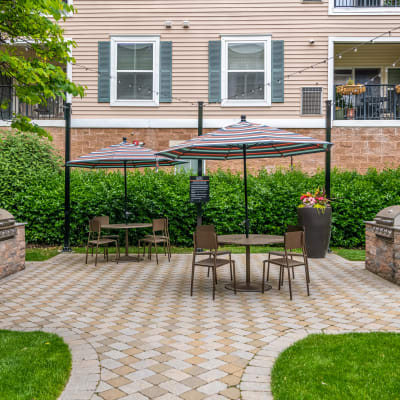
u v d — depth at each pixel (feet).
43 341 13.19
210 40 42.63
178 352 12.56
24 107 44.80
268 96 42.52
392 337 13.21
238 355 12.29
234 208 32.63
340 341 12.94
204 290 20.34
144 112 42.83
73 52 42.78
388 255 21.77
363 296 18.83
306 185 33.58
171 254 30.42
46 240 32.73
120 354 12.44
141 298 18.84
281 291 19.98
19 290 20.33
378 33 42.11
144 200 32.37
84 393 9.99
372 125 40.88
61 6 17.21
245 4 42.45
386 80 50.44
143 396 9.91
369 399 9.46
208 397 9.84
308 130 42.22
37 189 32.71
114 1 42.60
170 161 29.81
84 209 32.27
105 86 42.65
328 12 42.11
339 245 32.60
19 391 9.93
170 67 42.68
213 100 42.63
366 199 31.63
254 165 42.04
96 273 24.23
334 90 43.29
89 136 42.50
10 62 16.47
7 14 16.88
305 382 10.31
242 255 29.78
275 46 42.32
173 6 42.60
